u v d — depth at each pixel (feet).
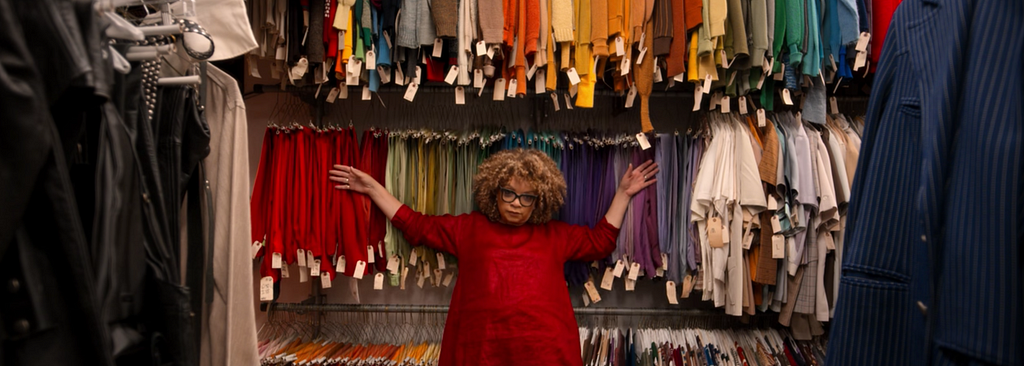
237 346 3.18
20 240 1.72
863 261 2.48
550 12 4.78
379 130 5.49
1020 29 1.87
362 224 5.01
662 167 5.29
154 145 2.52
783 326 6.05
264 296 4.81
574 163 5.48
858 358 2.44
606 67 5.34
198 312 3.06
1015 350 1.77
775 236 4.93
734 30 4.67
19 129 1.58
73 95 1.80
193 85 2.91
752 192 4.80
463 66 4.60
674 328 6.26
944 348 1.98
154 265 2.36
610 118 6.42
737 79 5.18
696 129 6.42
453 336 4.54
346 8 4.43
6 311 1.69
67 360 1.80
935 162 2.07
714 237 4.92
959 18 2.09
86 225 2.18
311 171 5.05
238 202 3.18
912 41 2.40
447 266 5.44
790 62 4.73
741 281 4.89
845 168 5.13
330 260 5.08
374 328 6.32
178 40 2.91
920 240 2.13
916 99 2.38
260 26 4.63
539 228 4.91
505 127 5.88
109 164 2.11
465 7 4.57
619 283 6.55
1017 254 1.81
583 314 5.92
